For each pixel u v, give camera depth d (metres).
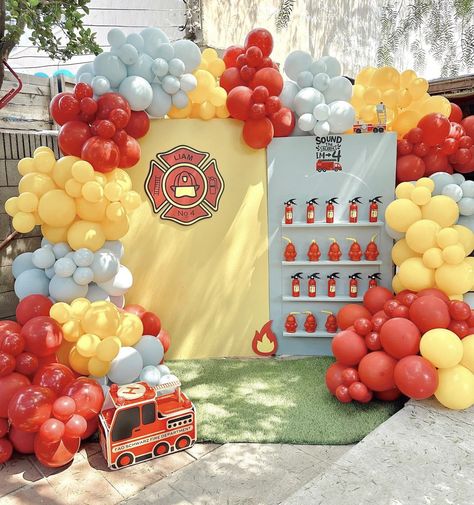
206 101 4.25
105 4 6.75
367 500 2.58
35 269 3.78
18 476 2.96
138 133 4.03
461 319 3.49
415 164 4.27
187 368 4.39
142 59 3.91
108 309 3.51
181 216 4.44
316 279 4.55
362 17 7.43
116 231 3.88
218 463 3.02
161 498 2.72
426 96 4.41
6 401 2.98
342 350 3.64
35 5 3.59
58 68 7.34
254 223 4.50
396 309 3.63
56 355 3.55
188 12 5.91
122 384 3.59
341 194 4.40
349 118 4.21
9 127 4.95
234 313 4.59
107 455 2.98
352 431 3.32
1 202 4.37
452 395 3.34
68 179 3.62
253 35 4.13
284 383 4.06
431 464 2.88
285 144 4.36
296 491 2.66
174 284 4.53
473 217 4.09
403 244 4.08
